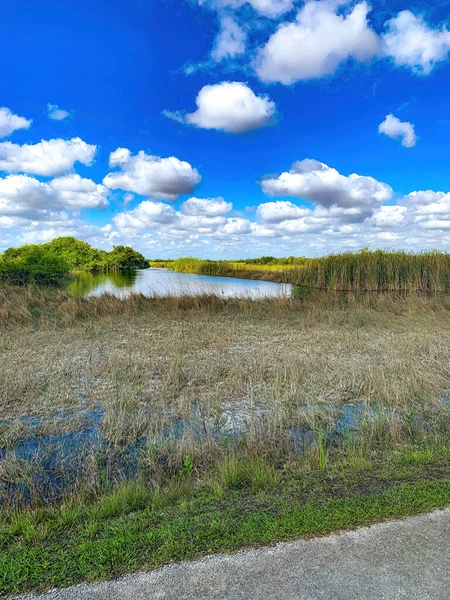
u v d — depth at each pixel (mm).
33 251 17578
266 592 1914
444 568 2068
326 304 13828
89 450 3877
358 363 6965
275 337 9469
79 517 2717
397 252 16781
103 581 2006
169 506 2846
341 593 1902
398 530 2402
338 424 4602
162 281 21609
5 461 3531
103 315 11805
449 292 15625
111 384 5859
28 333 9461
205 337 9211
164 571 2072
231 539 2328
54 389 5570
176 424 4594
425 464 3367
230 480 3178
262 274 26750
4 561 2174
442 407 4945
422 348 8016
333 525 2457
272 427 4289
